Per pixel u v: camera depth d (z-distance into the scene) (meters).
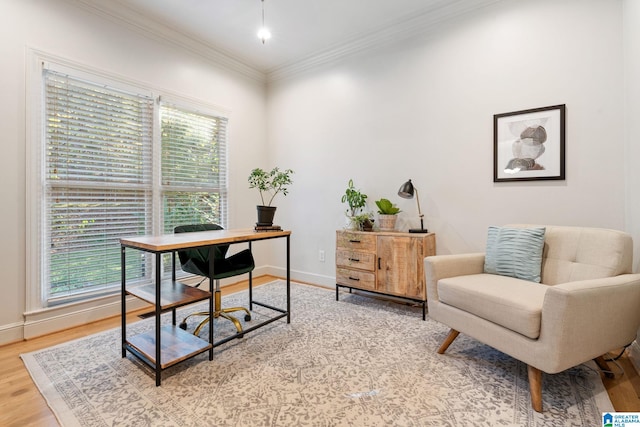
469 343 2.12
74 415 1.40
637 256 1.86
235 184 3.77
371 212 3.26
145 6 2.72
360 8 2.78
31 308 2.25
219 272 2.14
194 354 1.77
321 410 1.43
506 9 2.48
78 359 1.91
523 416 1.39
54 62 2.33
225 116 3.64
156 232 2.99
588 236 1.86
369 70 3.26
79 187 2.50
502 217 2.53
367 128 3.28
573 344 1.37
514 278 1.99
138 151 2.88
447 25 2.77
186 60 3.25
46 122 2.32
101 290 2.62
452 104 2.75
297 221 3.89
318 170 3.69
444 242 2.81
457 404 1.47
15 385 1.63
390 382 1.66
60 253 2.40
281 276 4.04
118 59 2.71
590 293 1.39
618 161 2.08
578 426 1.33
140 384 1.64
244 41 3.34
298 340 2.17
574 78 2.22
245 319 2.54
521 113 2.42
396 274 2.72
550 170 2.31
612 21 2.10
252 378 1.69
